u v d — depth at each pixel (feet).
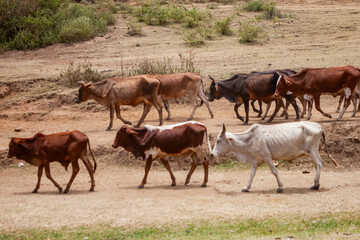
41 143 42.29
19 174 49.75
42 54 95.30
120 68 81.51
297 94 55.16
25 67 86.48
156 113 67.51
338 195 38.99
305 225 33.06
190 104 70.28
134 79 59.06
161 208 36.65
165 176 47.88
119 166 51.06
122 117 66.64
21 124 65.72
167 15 111.65
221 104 69.77
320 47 90.33
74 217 35.35
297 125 40.70
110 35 103.86
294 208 36.06
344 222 33.50
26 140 42.42
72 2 128.88
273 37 100.27
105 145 53.36
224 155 50.49
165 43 97.76
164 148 42.73
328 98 69.82
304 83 54.34
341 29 103.04
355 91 54.54
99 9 119.24
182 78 60.70
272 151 40.52
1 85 76.23
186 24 108.47
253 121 60.23
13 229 33.58
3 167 51.39
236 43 97.19
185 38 100.27
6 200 39.88
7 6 104.83
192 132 42.39
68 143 42.24
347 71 53.31
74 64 86.89
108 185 45.16
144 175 46.52
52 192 42.98
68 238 32.04
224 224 33.45
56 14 108.17
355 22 107.14
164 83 60.18
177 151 42.78
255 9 120.16
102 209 36.83
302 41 96.48
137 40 100.37
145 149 42.96
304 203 37.09
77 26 102.78
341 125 52.49
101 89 59.47
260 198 38.60
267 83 56.75
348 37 97.04
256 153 40.81
